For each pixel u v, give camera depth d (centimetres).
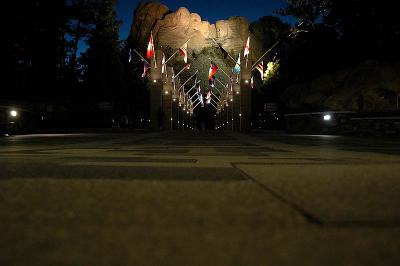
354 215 261
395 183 425
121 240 201
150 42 4519
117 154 987
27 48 4619
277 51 6362
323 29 3594
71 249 185
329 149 1238
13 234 212
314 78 3588
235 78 5403
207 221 244
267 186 401
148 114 8131
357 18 3108
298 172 534
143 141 1917
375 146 1420
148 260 170
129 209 282
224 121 8881
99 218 252
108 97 6512
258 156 923
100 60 6588
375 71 2691
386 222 241
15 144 1544
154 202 311
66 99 5272
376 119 2414
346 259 173
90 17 6216
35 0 4612
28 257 172
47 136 2581
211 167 618
